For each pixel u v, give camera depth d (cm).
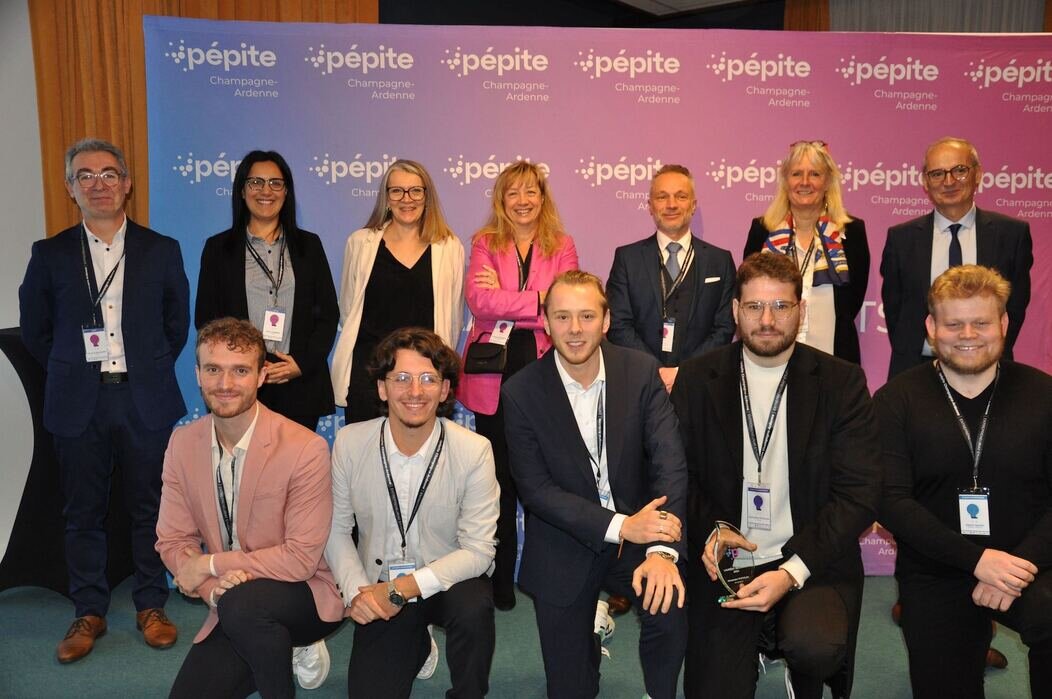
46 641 321
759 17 680
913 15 629
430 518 245
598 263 387
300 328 333
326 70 374
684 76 377
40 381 346
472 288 333
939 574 239
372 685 229
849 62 376
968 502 236
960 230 345
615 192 383
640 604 241
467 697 234
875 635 327
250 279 331
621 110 379
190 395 387
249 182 328
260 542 246
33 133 432
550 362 250
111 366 310
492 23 627
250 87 371
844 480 236
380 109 376
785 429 244
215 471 249
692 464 251
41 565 356
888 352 390
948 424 239
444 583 236
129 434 312
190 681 228
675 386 255
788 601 234
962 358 232
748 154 381
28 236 437
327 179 379
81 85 425
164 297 323
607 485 251
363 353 337
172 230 374
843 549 230
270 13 457
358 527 252
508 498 343
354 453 245
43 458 350
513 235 345
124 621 338
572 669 250
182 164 371
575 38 375
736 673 227
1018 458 233
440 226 346
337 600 251
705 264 342
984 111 378
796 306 232
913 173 381
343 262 353
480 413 333
